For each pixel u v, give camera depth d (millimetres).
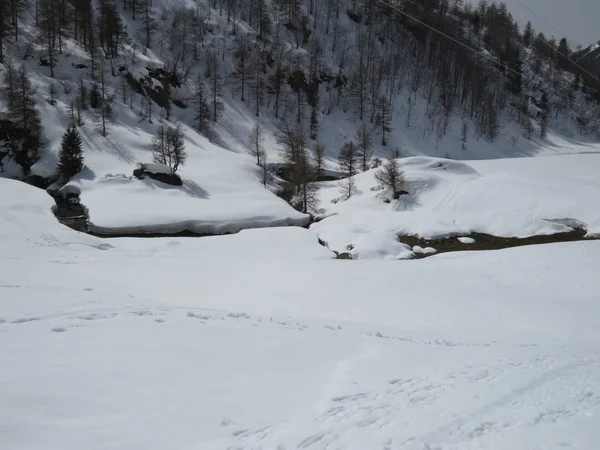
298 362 12180
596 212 51531
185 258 39062
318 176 84000
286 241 52031
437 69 139500
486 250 46656
